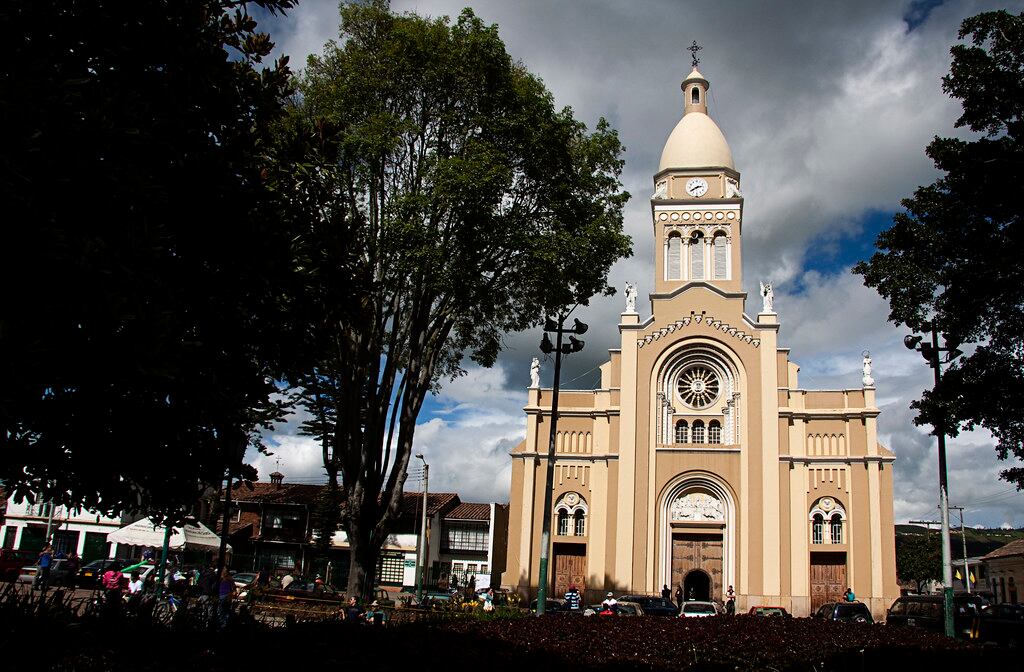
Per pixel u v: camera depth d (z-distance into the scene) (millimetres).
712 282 54594
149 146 12523
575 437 53000
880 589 47031
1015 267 25094
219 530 61625
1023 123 24312
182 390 12500
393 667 12773
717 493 50594
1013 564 86688
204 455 13648
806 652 18422
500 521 70875
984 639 30953
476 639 15812
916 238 27625
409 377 28500
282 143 16516
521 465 52656
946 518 29344
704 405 52500
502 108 27781
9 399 9852
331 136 17250
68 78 11570
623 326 53625
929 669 18188
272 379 15664
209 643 11867
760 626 20156
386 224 25953
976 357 26969
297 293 14852
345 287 16344
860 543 48125
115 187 11234
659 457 51281
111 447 12047
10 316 10016
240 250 13664
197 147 13445
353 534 27312
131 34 12781
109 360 10617
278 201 15117
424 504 55156
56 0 11836
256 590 35562
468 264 26703
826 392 51312
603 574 49594
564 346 30938
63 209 11000
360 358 27125
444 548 70000
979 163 24562
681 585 49562
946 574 29172
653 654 17078
